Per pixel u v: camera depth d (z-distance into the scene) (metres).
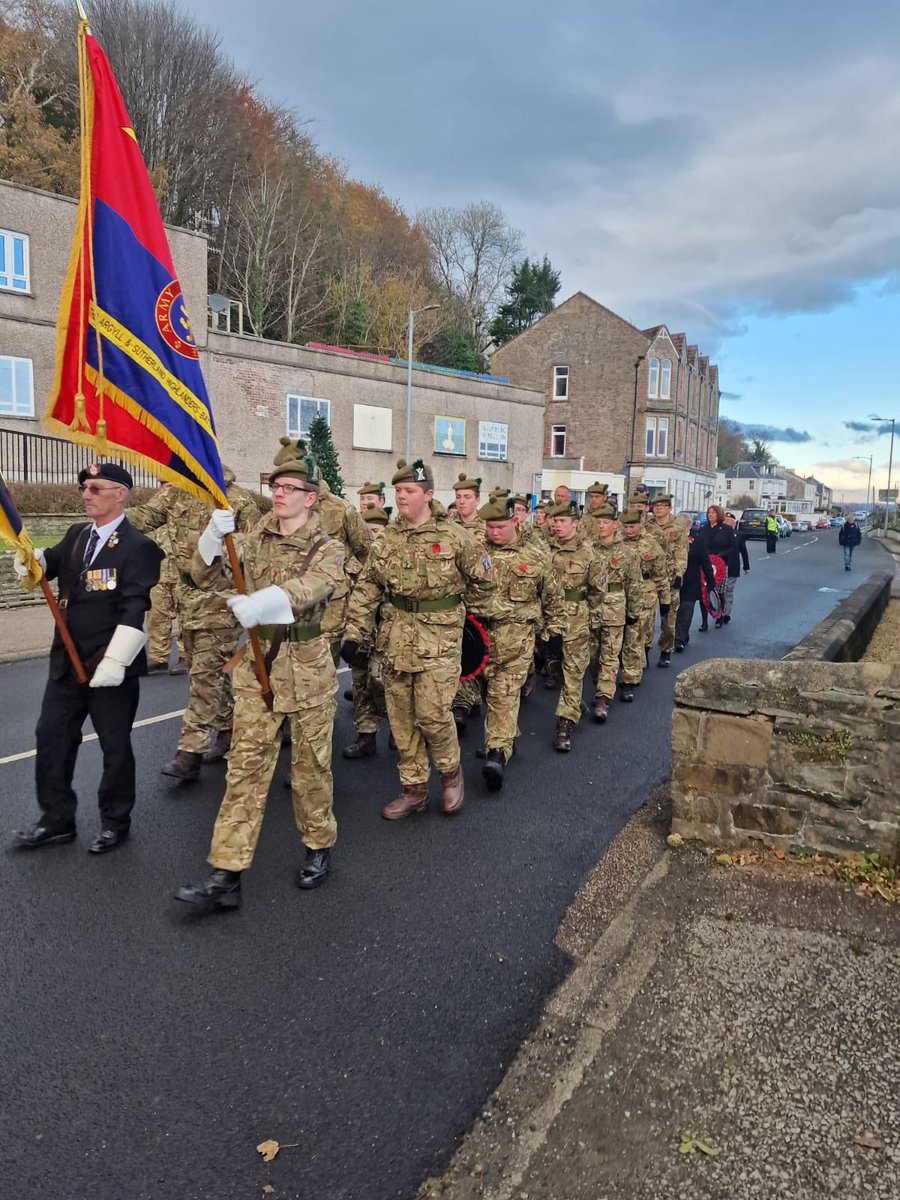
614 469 45.00
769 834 4.01
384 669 4.89
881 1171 2.21
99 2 39.81
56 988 3.14
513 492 34.16
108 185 3.60
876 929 3.38
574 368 45.59
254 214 43.12
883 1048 2.69
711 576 11.54
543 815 5.00
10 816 4.71
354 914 3.75
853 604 10.87
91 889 3.90
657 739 6.77
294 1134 2.46
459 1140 2.43
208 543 3.79
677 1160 2.28
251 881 4.05
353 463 28.33
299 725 3.81
